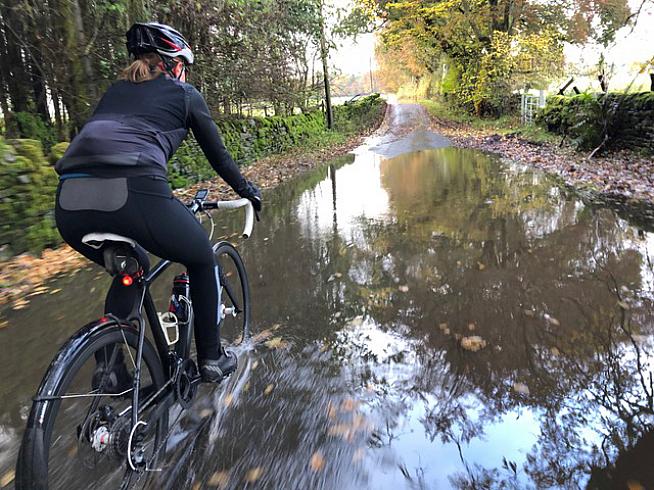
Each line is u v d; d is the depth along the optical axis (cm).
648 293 416
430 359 338
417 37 2739
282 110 1889
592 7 1900
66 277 541
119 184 201
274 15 1400
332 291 461
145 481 235
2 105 970
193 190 990
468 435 263
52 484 229
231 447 259
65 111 1025
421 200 820
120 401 228
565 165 1055
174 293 276
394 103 5512
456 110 2927
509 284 451
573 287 436
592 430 262
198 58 1195
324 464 246
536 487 228
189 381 264
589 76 1513
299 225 707
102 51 944
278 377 323
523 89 2425
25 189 582
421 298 435
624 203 705
